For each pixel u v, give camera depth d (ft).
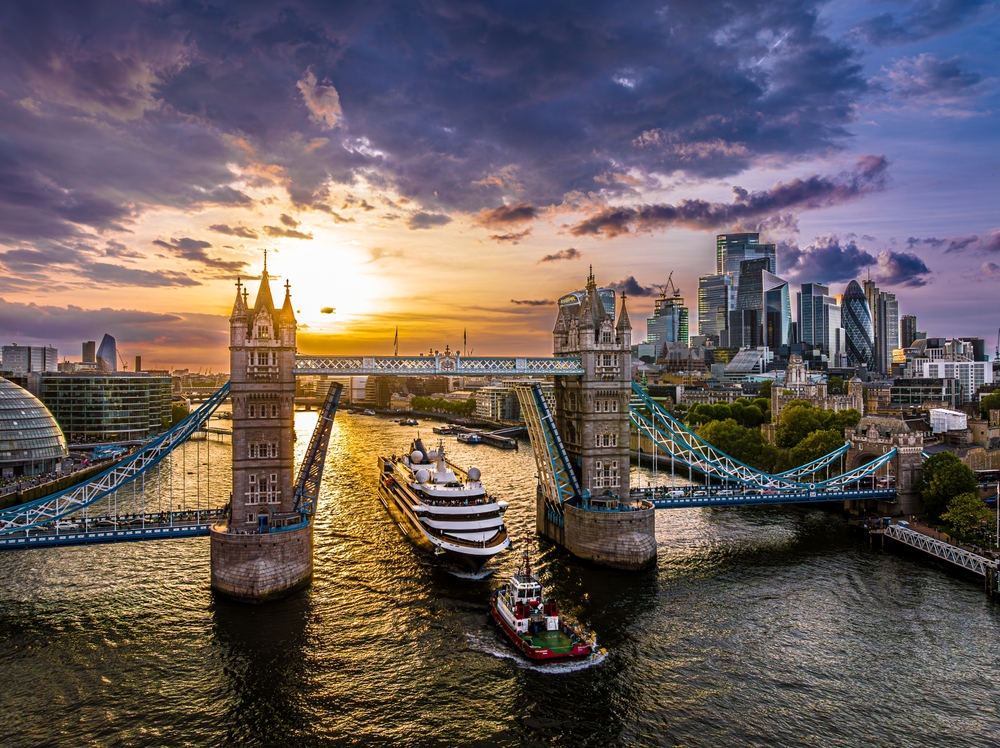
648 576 324.80
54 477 558.15
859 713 203.31
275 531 289.94
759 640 251.80
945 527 386.32
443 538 322.34
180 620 265.75
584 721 199.52
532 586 251.80
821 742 189.06
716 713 203.41
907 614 276.00
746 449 596.29
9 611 274.36
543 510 399.44
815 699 211.00
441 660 235.40
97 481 319.27
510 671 228.02
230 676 222.89
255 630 256.93
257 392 303.07
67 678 220.64
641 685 219.61
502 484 563.07
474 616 272.92
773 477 432.25
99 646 242.99
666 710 205.26
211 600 286.87
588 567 339.16
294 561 294.05
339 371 325.83
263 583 283.18
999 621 268.62
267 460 304.09
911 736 191.83
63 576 316.60
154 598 288.51
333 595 294.05
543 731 194.59
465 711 204.23
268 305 308.60
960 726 196.65
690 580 319.06
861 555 359.25
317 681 220.23
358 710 204.44
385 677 223.51
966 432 585.63
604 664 233.14
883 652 241.96
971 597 295.07
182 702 207.21
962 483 393.70
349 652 240.12
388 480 483.51
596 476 365.40
